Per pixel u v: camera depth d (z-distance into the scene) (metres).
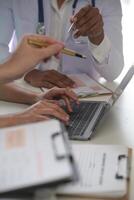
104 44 1.39
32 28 1.49
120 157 0.73
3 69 0.96
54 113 0.91
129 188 0.66
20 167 0.56
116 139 0.90
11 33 1.54
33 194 0.54
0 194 0.53
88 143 0.86
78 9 1.43
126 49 1.88
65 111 1.00
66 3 1.48
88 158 0.72
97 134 0.92
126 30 2.21
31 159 0.57
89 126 0.94
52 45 0.99
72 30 1.41
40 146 0.60
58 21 1.48
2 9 1.51
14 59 0.97
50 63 1.40
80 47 1.49
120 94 1.20
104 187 0.62
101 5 1.51
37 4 1.48
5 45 1.50
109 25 1.52
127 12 2.58
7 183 0.53
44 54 0.97
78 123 0.95
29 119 0.87
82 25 1.34
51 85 1.27
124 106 1.13
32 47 0.97
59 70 1.49
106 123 1.00
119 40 1.54
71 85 1.28
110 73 1.43
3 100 1.16
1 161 0.58
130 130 0.96
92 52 1.42
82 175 0.65
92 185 0.63
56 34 1.48
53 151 0.57
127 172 0.68
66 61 1.50
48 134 0.63
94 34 1.35
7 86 1.16
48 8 1.48
